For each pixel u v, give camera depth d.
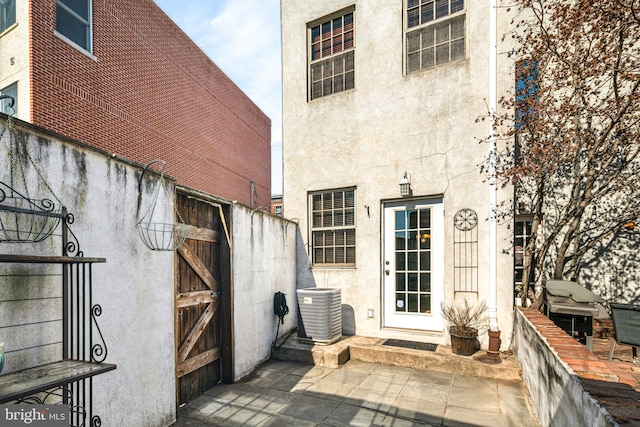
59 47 9.84
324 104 6.89
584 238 5.86
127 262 3.04
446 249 5.60
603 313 5.67
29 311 2.22
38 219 2.30
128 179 3.10
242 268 4.90
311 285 6.73
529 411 3.66
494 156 5.30
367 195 6.34
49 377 1.99
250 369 4.96
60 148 2.48
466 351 4.98
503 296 5.17
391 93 6.23
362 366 5.18
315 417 3.61
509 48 5.32
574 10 4.54
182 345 3.85
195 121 17.08
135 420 3.02
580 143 4.64
